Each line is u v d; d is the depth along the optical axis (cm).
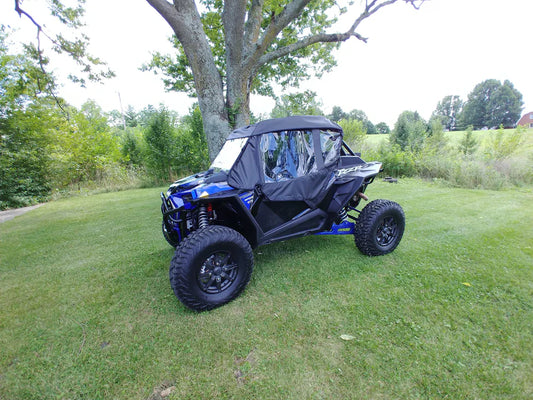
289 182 301
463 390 160
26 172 1089
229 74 693
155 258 394
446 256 344
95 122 1493
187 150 1351
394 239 359
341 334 212
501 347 192
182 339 217
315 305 252
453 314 230
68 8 827
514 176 898
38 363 202
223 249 251
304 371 179
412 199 688
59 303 284
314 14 1074
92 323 247
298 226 322
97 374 188
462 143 1430
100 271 361
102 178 1367
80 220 672
